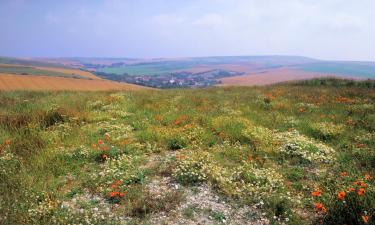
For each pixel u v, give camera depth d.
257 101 18.67
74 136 10.84
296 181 7.68
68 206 6.21
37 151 8.98
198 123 12.86
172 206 6.32
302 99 19.59
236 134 11.12
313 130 11.80
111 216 5.93
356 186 6.41
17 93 23.66
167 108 16.44
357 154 9.13
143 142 10.65
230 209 6.34
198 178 7.48
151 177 7.81
